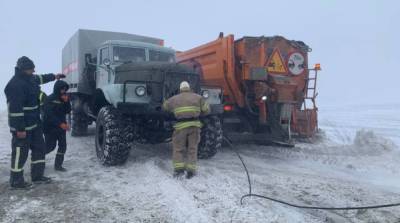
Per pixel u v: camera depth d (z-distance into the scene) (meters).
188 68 7.27
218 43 9.56
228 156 8.18
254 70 8.74
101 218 4.50
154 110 6.81
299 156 8.20
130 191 5.47
